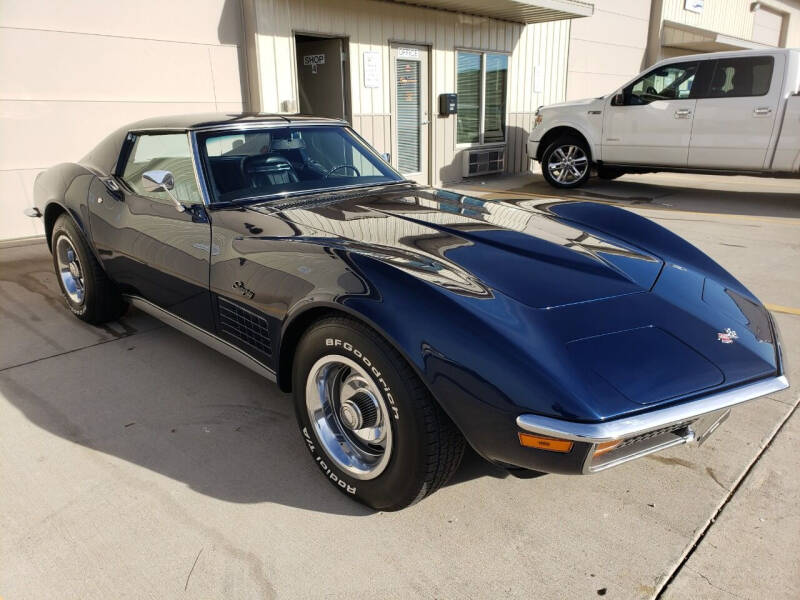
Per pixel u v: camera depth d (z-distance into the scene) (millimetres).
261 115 3359
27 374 3197
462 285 1956
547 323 1867
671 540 2021
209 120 3105
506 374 1691
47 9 5766
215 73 7055
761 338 2121
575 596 1789
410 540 2018
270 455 2494
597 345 1818
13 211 6012
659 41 14500
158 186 2633
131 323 3934
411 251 2191
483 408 1717
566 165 9523
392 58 8648
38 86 5863
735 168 7980
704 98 7980
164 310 3156
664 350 1872
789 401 2934
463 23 9539
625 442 1743
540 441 1666
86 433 2639
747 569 1890
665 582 1842
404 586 1822
